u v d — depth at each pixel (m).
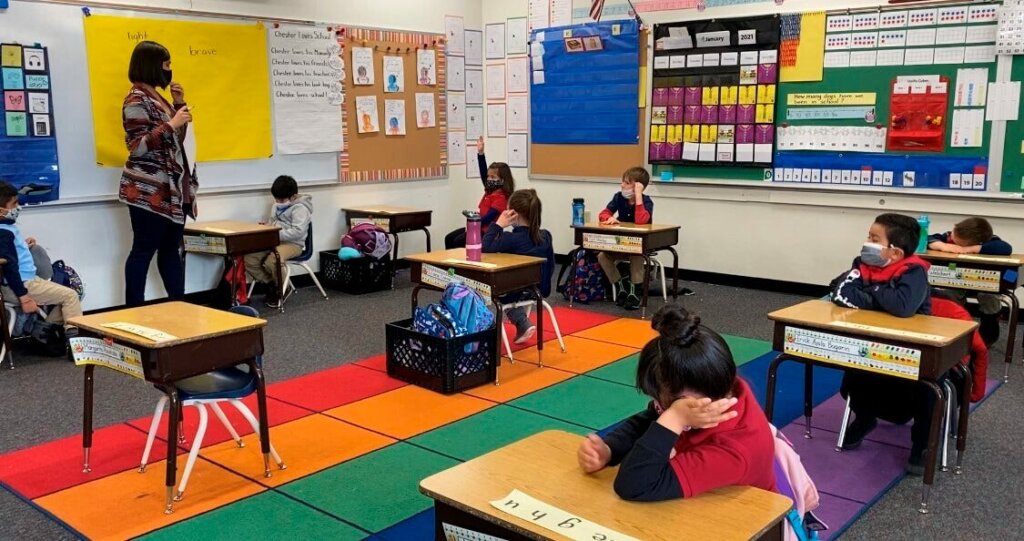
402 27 7.09
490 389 3.95
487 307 4.04
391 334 4.11
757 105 6.11
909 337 2.56
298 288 6.54
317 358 4.53
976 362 3.22
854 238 5.85
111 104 5.34
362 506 2.74
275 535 2.54
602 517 1.39
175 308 3.06
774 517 1.39
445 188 7.69
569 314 5.57
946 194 5.39
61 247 5.21
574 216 6.00
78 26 5.14
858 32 5.60
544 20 7.34
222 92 5.91
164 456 3.17
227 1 5.88
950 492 2.86
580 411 3.64
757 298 6.05
